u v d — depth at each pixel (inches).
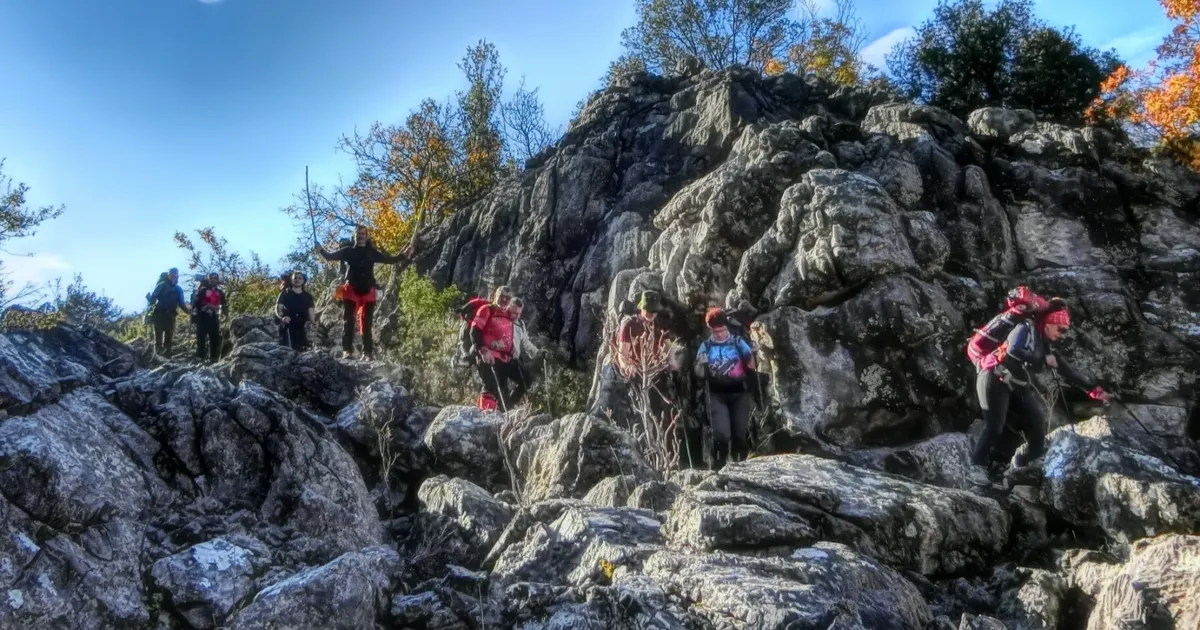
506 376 406.3
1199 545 189.5
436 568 234.7
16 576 184.5
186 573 202.2
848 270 348.2
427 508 269.0
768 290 370.3
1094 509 242.2
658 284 419.5
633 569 199.9
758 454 337.7
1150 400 339.6
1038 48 828.6
